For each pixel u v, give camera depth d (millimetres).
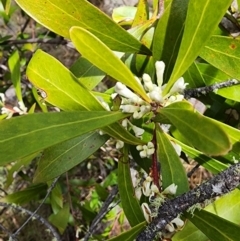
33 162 725
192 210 236
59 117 200
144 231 240
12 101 765
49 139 196
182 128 180
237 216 292
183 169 253
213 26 212
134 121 293
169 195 249
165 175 255
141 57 329
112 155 642
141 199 314
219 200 293
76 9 241
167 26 272
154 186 250
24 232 783
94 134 284
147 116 292
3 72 742
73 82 232
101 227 642
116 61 205
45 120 198
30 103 607
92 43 197
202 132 170
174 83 239
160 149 255
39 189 523
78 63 321
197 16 214
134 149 315
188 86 338
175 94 251
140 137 289
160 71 244
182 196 233
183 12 268
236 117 381
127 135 244
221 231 233
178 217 243
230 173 223
